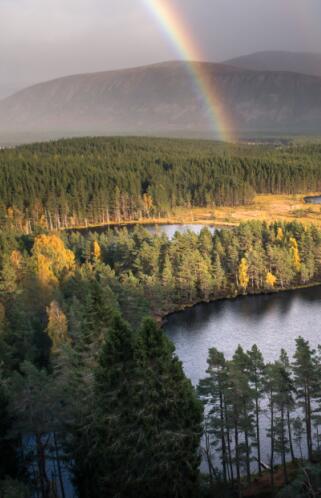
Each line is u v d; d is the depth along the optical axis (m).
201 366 87.00
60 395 44.28
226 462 51.19
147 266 120.69
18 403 42.97
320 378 50.84
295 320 108.31
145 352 34.06
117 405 35.25
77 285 89.81
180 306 117.12
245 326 105.69
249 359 51.75
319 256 135.12
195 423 35.00
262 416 66.19
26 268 95.25
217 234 144.50
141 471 34.47
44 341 74.00
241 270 125.38
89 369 40.94
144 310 93.25
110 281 95.88
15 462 45.56
